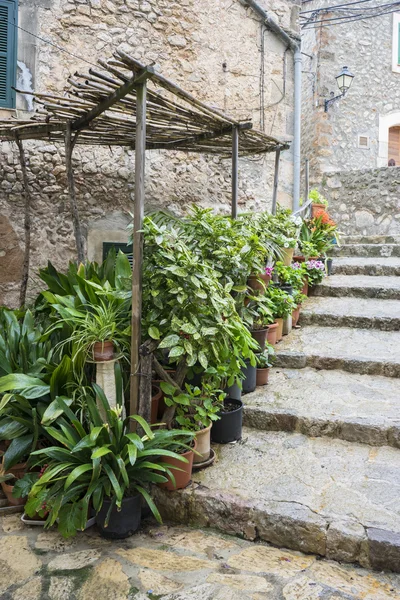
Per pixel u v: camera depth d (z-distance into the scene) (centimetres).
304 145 1020
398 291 472
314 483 233
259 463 254
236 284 300
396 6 1004
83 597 177
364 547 193
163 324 238
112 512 212
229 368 262
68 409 220
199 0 485
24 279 373
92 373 258
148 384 233
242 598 175
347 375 353
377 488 227
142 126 232
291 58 547
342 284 506
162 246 234
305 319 442
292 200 557
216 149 413
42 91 417
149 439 221
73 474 195
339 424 279
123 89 244
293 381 345
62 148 422
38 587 183
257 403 307
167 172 474
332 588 181
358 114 988
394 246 625
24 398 239
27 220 375
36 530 224
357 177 833
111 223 445
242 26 511
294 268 442
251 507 214
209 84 495
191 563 197
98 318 240
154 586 182
